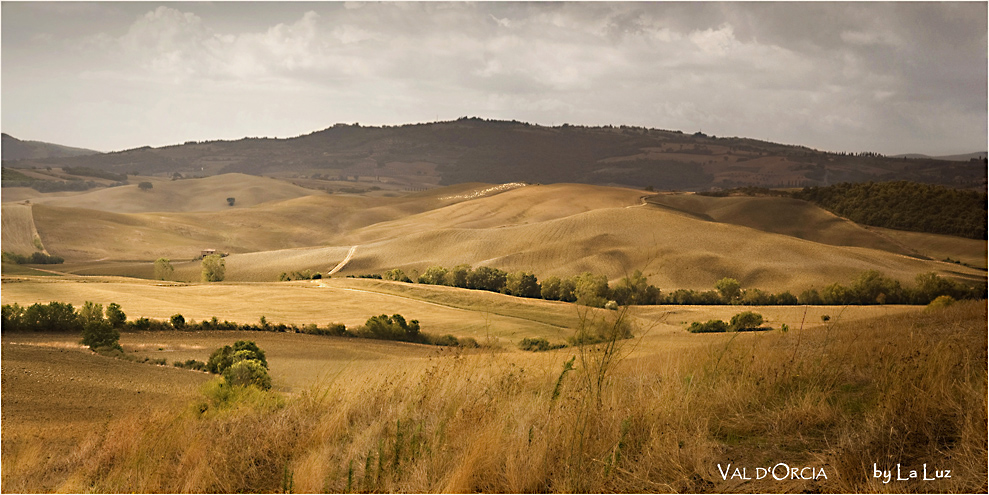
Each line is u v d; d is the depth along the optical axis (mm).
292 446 5914
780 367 6527
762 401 5645
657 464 4344
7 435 11750
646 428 4941
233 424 7070
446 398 6254
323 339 60438
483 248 169250
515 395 5938
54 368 38531
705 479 4145
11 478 6883
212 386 12258
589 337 6438
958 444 4066
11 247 184750
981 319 10641
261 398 8977
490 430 4848
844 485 3773
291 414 6785
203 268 147125
